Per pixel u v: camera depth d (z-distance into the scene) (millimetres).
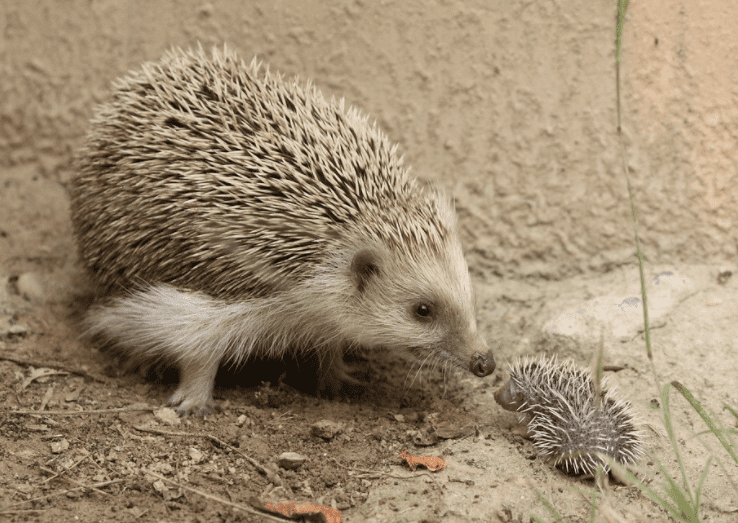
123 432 4672
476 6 6309
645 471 4449
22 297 6176
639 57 6098
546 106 6336
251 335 5172
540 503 4113
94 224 5410
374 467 4484
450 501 4094
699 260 6191
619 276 6270
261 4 6637
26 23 7016
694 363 5426
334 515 3969
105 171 5324
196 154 4980
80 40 6980
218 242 4855
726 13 5906
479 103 6461
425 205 5121
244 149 4957
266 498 4152
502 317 6199
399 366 5883
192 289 5031
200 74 5320
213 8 6711
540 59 6289
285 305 5055
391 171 5246
